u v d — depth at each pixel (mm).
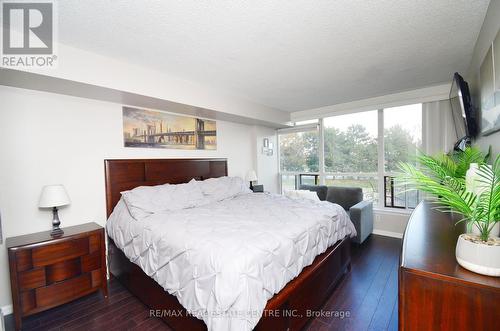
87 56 2051
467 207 893
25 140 2080
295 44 1999
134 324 1791
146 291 1964
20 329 1734
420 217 1643
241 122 4238
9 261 1726
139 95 2436
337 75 2742
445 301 840
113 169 2600
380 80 2926
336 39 1925
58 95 2273
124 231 2193
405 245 1132
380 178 3795
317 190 4117
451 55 2232
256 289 1277
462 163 1416
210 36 1851
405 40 1953
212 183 3311
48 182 2197
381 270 2584
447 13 1596
